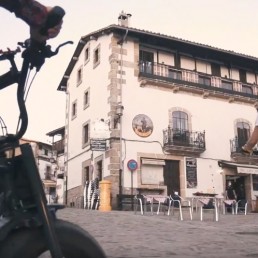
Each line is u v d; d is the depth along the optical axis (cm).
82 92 2617
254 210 2328
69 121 2805
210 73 2591
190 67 2525
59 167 3225
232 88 2611
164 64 2381
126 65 2272
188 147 2273
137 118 2219
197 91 2427
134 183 2130
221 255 532
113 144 2125
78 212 1396
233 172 2427
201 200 1288
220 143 2444
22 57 160
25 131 169
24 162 164
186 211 1805
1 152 167
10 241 157
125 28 2255
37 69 166
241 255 535
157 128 2261
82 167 2484
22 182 167
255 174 2456
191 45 2433
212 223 1127
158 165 2217
